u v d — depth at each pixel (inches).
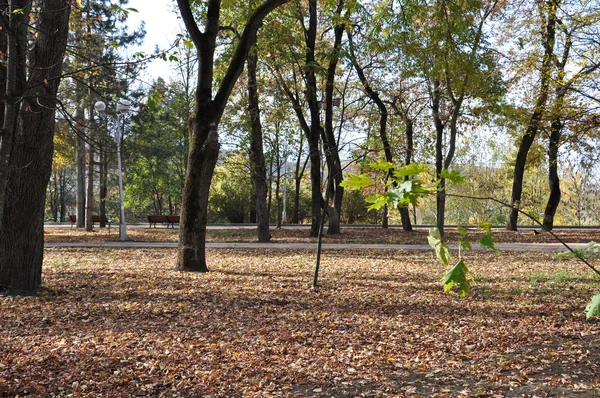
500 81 633.0
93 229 1338.6
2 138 276.7
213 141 551.2
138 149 1278.3
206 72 547.8
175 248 838.5
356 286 467.5
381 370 246.8
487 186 1841.8
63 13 405.7
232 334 308.2
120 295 415.8
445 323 331.6
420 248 831.1
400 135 1090.1
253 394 217.8
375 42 568.7
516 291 434.9
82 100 1120.2
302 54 890.7
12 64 276.8
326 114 1011.3
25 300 386.6
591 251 101.3
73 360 254.5
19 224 413.1
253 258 700.7
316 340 296.4
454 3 517.7
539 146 1137.4
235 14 725.3
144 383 228.2
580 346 276.1
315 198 1087.6
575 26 879.7
